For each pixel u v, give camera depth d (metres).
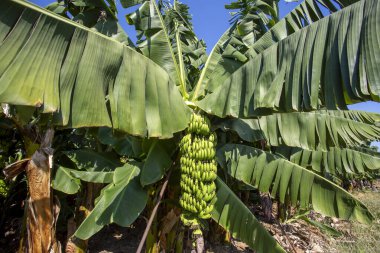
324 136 3.96
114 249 6.30
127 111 2.44
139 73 2.61
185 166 3.22
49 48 2.08
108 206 3.16
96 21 4.16
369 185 18.94
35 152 3.27
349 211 3.62
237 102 2.92
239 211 3.62
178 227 4.25
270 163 3.98
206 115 3.56
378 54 1.92
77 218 4.94
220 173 5.50
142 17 4.29
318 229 8.39
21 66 1.92
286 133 4.02
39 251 3.29
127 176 3.54
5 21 1.92
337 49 2.19
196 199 3.12
